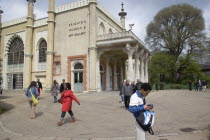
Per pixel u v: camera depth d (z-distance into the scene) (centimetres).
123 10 3278
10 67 3006
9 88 2967
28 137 564
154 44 3909
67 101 728
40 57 2670
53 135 584
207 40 3509
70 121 768
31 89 862
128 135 566
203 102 1323
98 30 2273
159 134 569
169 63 3425
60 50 2395
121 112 961
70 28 2355
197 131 595
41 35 2652
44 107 1146
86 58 2194
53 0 2473
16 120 817
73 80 2292
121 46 2064
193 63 3375
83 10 2283
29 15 2716
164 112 945
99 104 1239
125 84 1057
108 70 2552
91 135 574
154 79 3569
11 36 2992
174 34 3550
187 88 3067
